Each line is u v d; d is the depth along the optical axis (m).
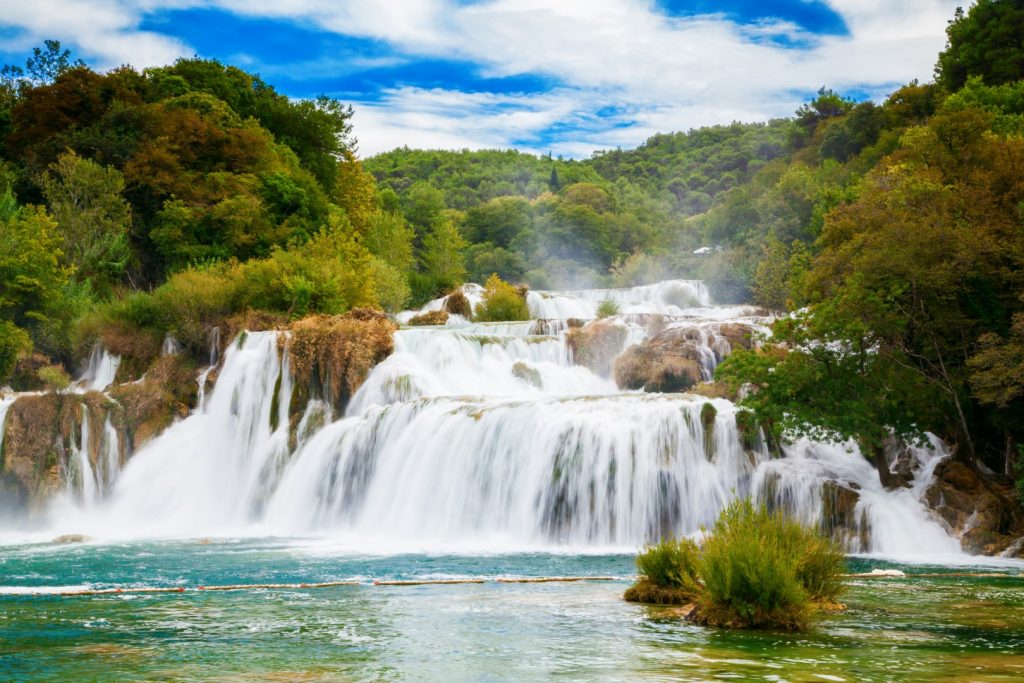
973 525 25.44
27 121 68.75
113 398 39.09
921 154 46.91
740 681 9.75
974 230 30.08
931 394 28.56
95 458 37.38
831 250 34.94
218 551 25.80
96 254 55.78
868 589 17.89
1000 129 56.81
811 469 27.09
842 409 27.22
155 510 36.16
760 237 72.56
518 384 39.94
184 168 66.56
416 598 16.73
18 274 46.28
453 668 10.63
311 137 89.31
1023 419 28.55
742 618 13.45
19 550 26.34
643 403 28.94
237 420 38.66
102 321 45.38
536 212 171.00
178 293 44.66
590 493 27.50
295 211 67.38
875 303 28.22
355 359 38.34
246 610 15.39
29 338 43.69
